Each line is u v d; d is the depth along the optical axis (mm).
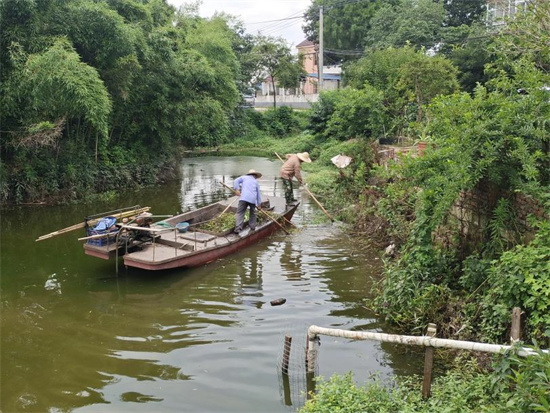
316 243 10906
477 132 6203
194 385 5469
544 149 6207
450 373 5199
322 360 5941
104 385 5500
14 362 6004
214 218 11500
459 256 7211
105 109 14375
